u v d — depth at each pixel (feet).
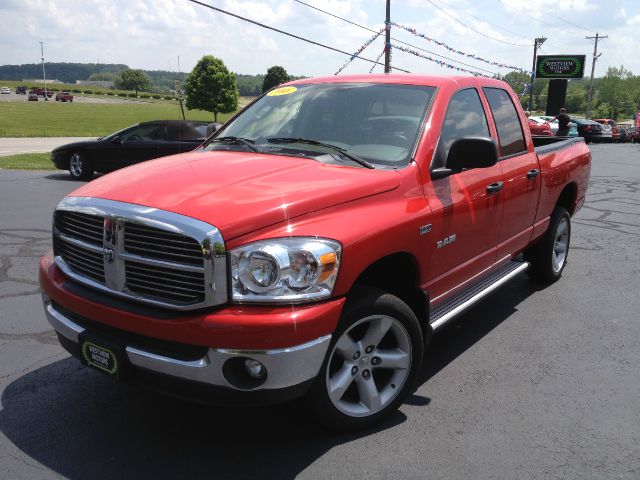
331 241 9.11
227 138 13.37
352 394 10.94
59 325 10.23
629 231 28.60
